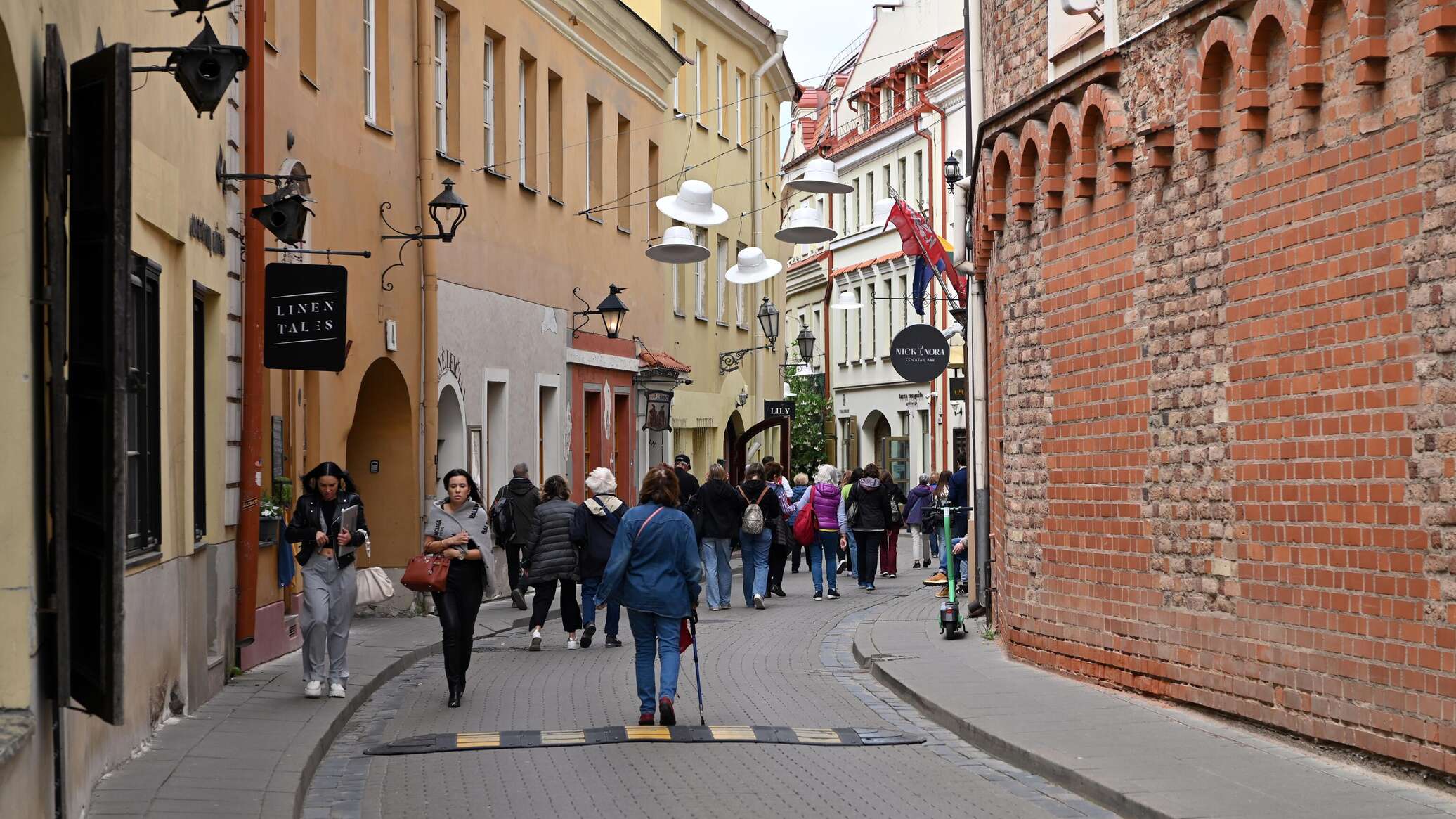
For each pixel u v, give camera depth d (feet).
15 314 24.23
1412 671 29.58
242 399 47.06
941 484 84.69
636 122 108.99
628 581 40.75
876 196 201.46
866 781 33.32
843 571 107.04
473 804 31.27
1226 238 35.76
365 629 63.05
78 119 25.29
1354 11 30.27
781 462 148.66
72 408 25.41
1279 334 33.73
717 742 38.34
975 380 61.52
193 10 30.17
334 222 60.75
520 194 86.22
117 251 23.63
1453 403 28.35
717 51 131.03
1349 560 31.45
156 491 36.86
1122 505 41.14
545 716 42.75
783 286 155.94
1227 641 36.17
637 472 109.19
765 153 148.25
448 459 76.23
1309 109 32.48
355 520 43.27
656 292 114.32
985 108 54.24
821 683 49.60
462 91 77.71
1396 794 28.66
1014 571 48.65
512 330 84.48
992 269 53.01
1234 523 35.68
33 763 23.85
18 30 23.21
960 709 39.88
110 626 23.30
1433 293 28.81
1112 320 41.37
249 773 31.71
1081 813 29.84
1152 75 38.83
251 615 47.01
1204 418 36.88
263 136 48.32
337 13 61.52
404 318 69.21
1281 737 34.04
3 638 24.03
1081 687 43.01
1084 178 42.19
